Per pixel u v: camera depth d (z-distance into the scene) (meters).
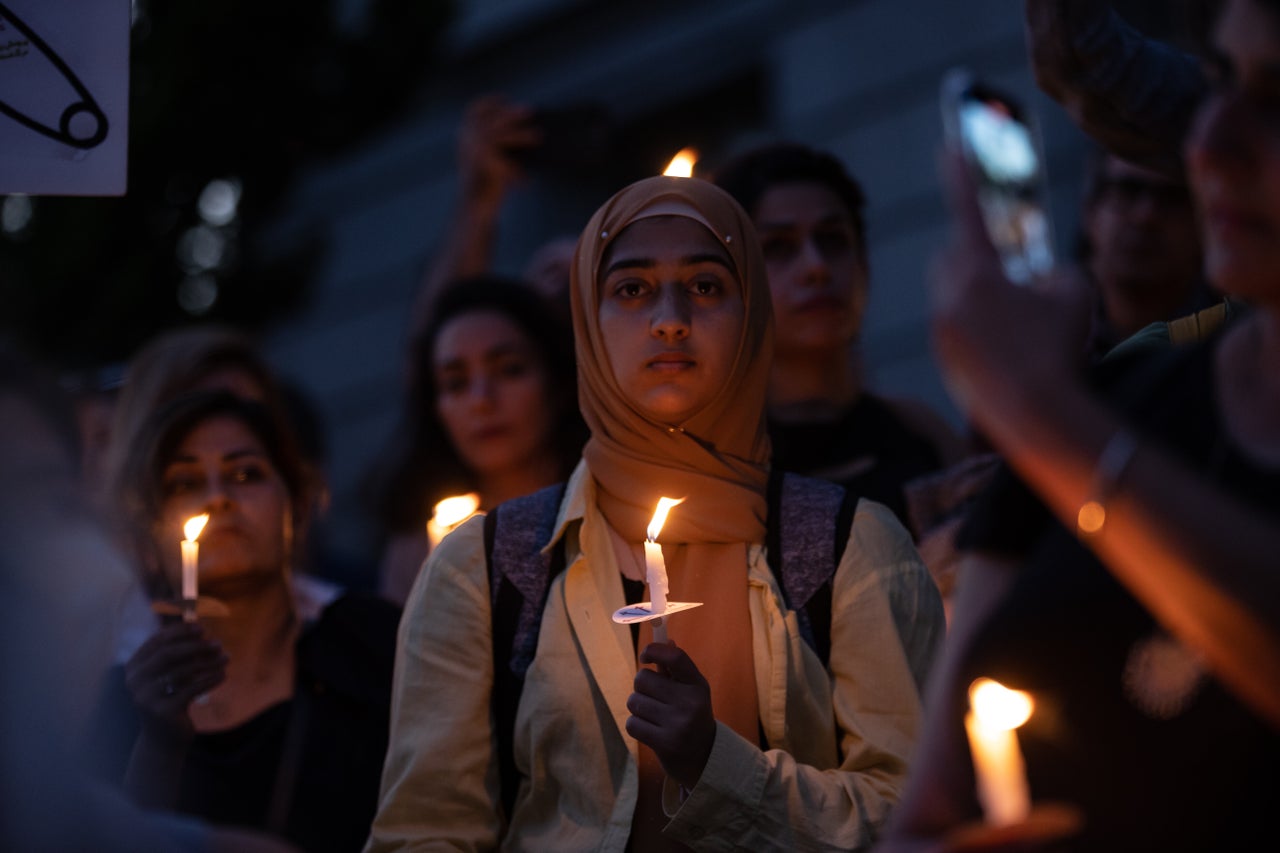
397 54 11.42
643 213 3.45
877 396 5.18
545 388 5.63
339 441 15.57
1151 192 5.07
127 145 3.52
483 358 5.59
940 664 2.39
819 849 2.97
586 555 3.31
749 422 3.49
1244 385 2.12
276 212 11.70
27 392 2.53
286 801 4.12
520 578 3.35
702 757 2.92
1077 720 2.12
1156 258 5.06
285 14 11.08
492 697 3.30
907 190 11.75
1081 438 1.88
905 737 3.16
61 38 3.52
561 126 6.59
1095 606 2.13
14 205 11.34
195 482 4.48
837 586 3.27
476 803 3.21
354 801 4.16
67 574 2.44
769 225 4.93
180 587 4.47
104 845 2.33
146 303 10.88
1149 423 2.17
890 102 12.02
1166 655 2.07
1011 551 2.35
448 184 15.16
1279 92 1.92
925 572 3.36
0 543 2.40
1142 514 1.83
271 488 4.51
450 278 6.58
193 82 10.90
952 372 1.99
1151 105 3.41
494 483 5.62
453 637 3.31
